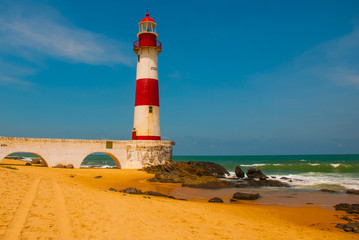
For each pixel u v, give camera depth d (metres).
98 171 32.47
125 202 14.91
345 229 13.63
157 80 40.25
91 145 34.81
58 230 9.21
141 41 39.06
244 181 34.81
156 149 38.09
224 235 10.92
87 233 9.38
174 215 13.26
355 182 33.56
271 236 11.49
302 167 56.28
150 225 11.15
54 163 32.31
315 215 16.92
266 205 19.91
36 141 31.38
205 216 13.83
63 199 13.37
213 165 42.03
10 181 15.77
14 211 10.37
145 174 33.34
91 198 14.71
